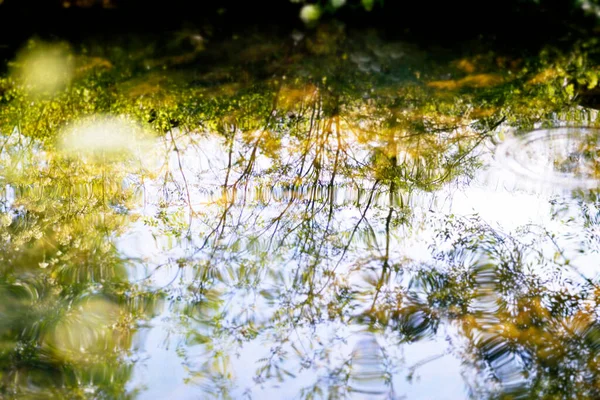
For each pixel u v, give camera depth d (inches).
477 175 127.8
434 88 161.6
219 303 98.4
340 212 120.0
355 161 135.3
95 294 100.7
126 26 202.4
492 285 98.2
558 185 123.0
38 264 107.7
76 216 120.3
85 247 112.0
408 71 171.3
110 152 140.1
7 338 91.6
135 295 100.3
